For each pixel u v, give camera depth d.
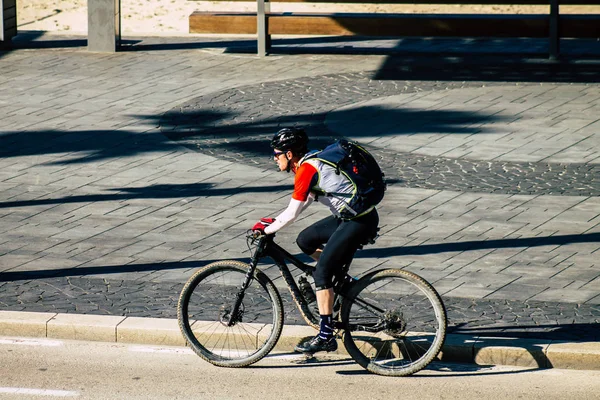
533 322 25.09
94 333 24.81
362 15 64.69
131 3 87.38
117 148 43.41
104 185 38.22
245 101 51.91
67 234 32.69
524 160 41.19
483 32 62.53
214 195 37.00
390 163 40.91
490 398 21.36
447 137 44.88
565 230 32.78
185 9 85.44
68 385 21.95
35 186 38.03
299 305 23.42
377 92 53.75
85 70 58.94
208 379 22.53
